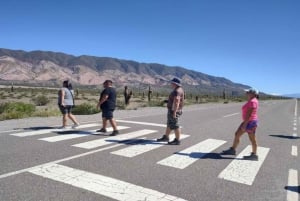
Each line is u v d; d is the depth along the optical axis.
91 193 5.25
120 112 21.91
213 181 6.23
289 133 14.41
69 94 12.41
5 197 4.94
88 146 8.98
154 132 12.33
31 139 9.80
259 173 6.96
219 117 21.39
